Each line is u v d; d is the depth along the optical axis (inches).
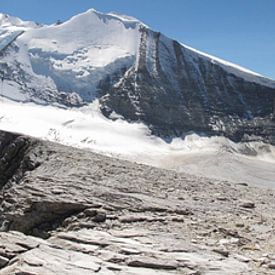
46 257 468.8
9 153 1368.1
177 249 520.4
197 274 451.2
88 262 462.6
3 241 514.3
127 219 673.0
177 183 997.2
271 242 589.6
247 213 777.6
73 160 1134.4
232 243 569.0
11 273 435.5
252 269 475.2
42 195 794.2
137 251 503.2
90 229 635.5
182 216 705.0
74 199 763.4
